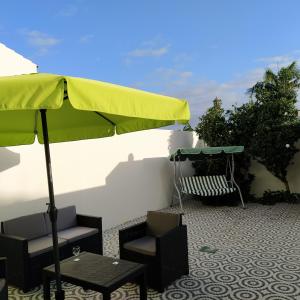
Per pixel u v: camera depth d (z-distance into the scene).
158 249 3.30
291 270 3.77
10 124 3.26
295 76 11.25
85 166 5.90
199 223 6.45
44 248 3.58
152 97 2.21
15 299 3.25
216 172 8.99
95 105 1.81
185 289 3.37
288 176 8.86
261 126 8.30
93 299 3.23
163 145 8.45
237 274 3.71
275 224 6.10
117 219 6.62
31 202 4.85
